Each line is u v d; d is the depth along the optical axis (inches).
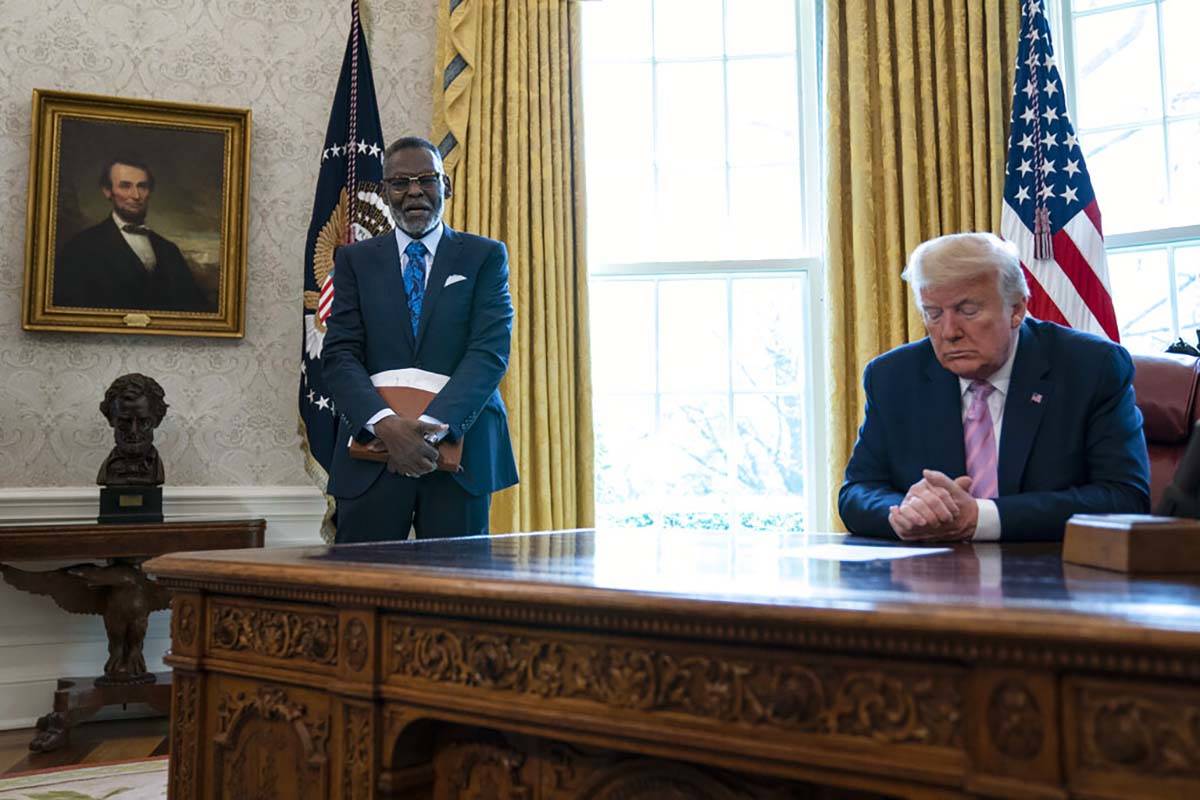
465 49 161.3
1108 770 30.3
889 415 80.7
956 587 39.3
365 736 48.9
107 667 135.8
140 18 159.9
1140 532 45.3
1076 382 73.7
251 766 55.8
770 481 166.4
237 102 163.0
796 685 36.4
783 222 170.2
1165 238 148.3
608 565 50.6
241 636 56.6
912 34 154.2
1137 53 154.4
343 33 168.2
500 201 160.6
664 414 169.2
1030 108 144.3
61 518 147.9
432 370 104.4
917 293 75.9
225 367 159.3
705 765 41.6
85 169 153.5
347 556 59.1
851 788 36.0
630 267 170.1
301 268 163.6
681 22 174.4
